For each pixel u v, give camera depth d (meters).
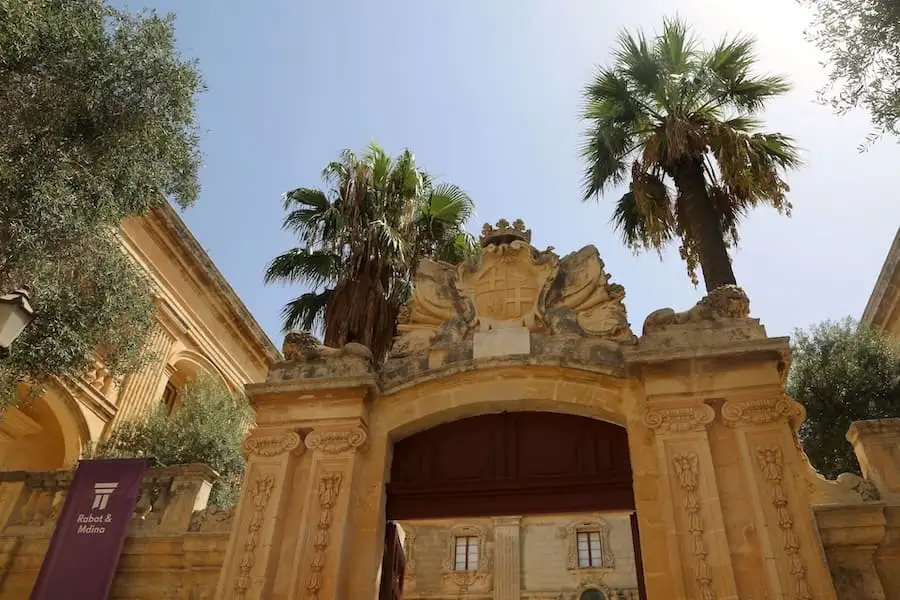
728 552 7.18
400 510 8.88
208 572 9.16
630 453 8.31
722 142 15.23
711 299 9.19
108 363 13.17
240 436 16.77
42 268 10.42
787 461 7.65
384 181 16.12
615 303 9.73
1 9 9.40
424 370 9.55
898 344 18.45
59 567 9.30
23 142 9.83
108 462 10.31
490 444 9.20
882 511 7.77
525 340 9.49
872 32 8.51
